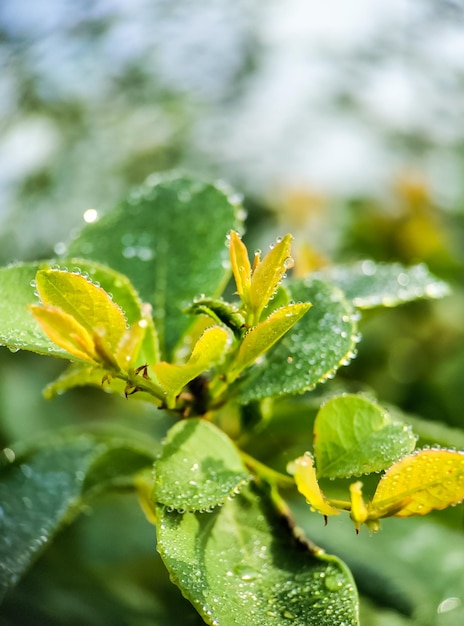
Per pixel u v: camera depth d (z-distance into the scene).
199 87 0.55
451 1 0.57
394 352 0.40
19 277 0.22
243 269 0.20
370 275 0.26
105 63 0.56
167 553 0.19
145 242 0.25
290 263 0.21
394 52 0.57
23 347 0.20
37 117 0.54
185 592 0.19
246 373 0.22
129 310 0.23
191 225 0.25
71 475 0.25
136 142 0.53
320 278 0.25
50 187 0.51
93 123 0.54
